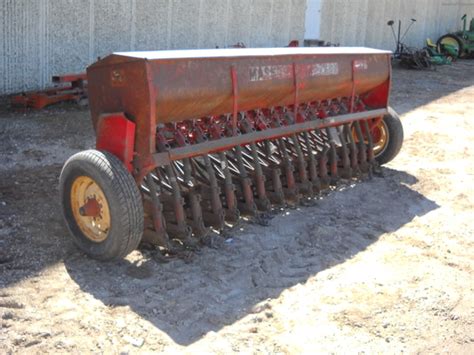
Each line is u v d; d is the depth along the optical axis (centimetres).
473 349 372
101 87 459
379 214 593
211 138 503
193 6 1366
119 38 1214
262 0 1588
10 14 1020
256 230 531
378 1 2194
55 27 1096
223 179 531
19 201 576
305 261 482
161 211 459
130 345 356
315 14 1834
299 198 593
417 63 1955
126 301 403
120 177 422
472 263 492
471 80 1738
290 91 556
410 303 422
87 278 432
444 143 909
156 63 433
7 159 709
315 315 401
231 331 378
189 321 386
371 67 653
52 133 838
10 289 409
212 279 442
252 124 541
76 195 457
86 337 362
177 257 469
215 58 478
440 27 2775
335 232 534
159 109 445
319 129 614
